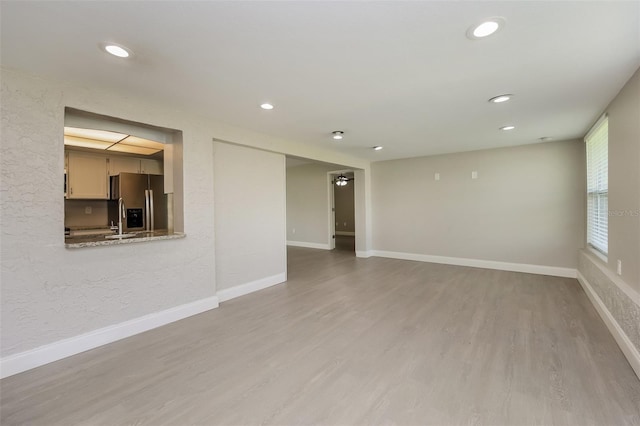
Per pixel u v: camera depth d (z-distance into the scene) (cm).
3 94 213
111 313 269
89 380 209
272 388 198
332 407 179
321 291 419
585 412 172
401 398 186
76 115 264
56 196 237
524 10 155
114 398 189
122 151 470
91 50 193
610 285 280
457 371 216
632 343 223
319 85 252
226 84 248
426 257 621
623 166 254
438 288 427
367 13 157
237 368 223
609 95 274
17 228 220
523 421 166
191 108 309
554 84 251
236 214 398
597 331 280
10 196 217
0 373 212
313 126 379
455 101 290
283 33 175
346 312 337
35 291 228
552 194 488
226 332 287
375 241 693
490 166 541
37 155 228
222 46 189
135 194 474
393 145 502
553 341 261
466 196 569
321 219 812
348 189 1167
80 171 457
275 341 267
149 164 523
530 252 510
